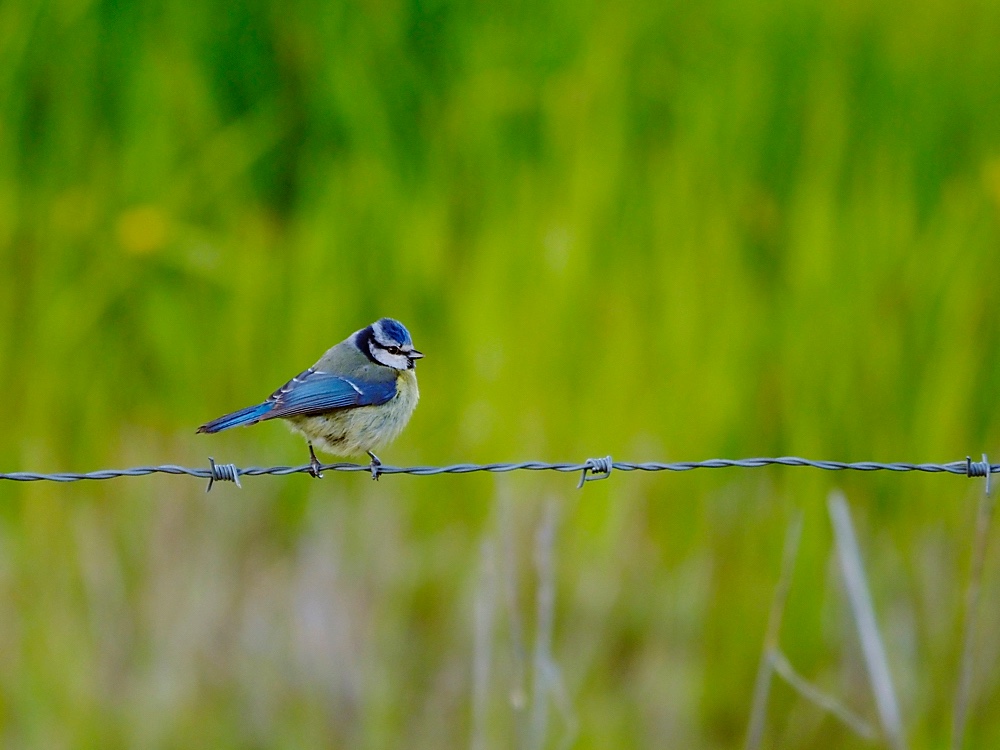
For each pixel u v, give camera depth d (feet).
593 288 37.86
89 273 40.11
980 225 39.45
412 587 33.55
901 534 34.96
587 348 36.96
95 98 43.01
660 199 39.17
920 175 42.22
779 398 36.94
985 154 42.29
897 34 43.14
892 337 37.52
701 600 33.65
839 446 36.11
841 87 41.78
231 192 43.34
